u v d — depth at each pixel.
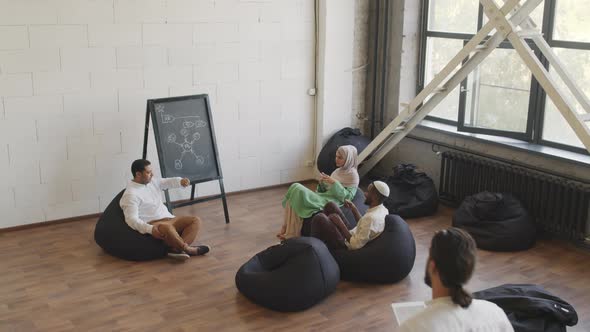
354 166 5.51
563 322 3.66
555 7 5.54
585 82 5.39
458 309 2.05
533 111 5.79
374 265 4.57
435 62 6.75
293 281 4.20
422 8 6.75
